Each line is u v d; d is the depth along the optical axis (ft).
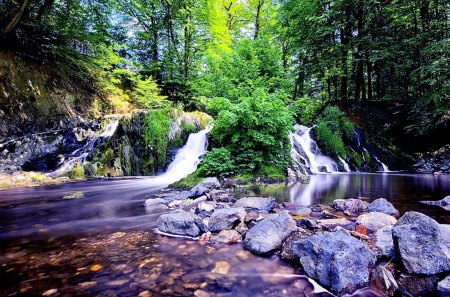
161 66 61.98
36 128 36.86
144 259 9.13
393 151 43.16
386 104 50.14
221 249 10.03
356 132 44.19
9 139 33.42
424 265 7.07
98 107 46.70
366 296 6.83
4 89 35.29
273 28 70.54
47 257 9.33
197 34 60.64
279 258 9.18
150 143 37.06
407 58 44.55
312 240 8.41
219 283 7.52
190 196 19.30
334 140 42.32
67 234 11.94
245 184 24.76
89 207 17.69
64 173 32.60
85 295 6.86
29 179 29.86
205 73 61.00
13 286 7.30
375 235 9.84
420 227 7.88
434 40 41.88
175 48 60.59
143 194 22.72
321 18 51.01
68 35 42.22
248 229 11.80
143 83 50.75
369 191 21.30
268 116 27.27
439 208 14.88
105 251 9.88
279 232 10.14
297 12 59.31
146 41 63.31
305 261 8.21
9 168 31.04
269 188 23.22
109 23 57.62
